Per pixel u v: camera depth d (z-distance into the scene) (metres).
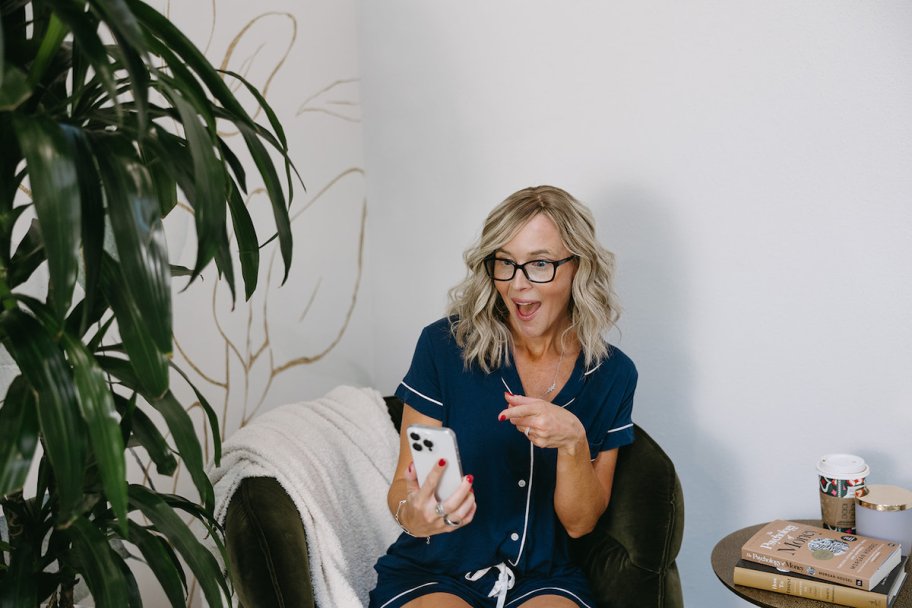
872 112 1.61
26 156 0.79
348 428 1.77
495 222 1.51
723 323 1.83
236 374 2.01
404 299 2.32
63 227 0.80
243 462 1.57
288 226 1.09
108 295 0.92
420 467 1.38
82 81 1.02
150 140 0.93
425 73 2.17
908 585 1.39
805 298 1.73
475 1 2.06
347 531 1.64
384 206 2.32
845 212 1.67
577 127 1.96
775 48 1.70
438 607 1.43
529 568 1.55
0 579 1.03
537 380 1.59
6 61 0.91
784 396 1.78
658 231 1.89
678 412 1.92
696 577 1.95
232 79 1.95
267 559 1.40
